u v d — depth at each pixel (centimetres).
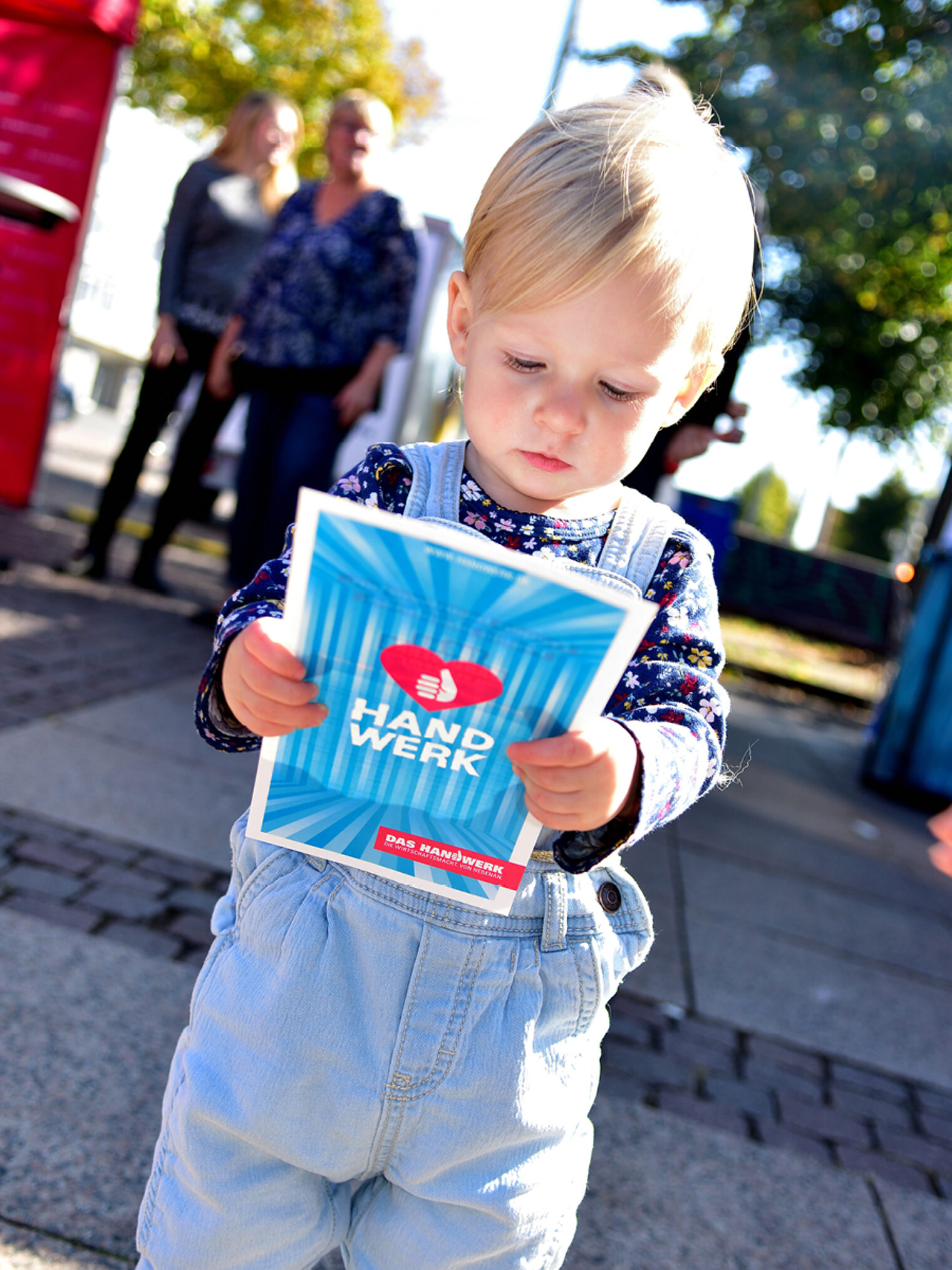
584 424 110
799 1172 218
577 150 111
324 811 107
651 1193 199
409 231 460
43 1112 182
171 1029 212
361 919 113
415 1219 118
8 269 638
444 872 108
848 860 452
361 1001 113
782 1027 279
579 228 106
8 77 616
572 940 117
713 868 394
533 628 95
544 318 108
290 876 117
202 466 560
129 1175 173
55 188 625
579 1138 122
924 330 1233
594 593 93
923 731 607
